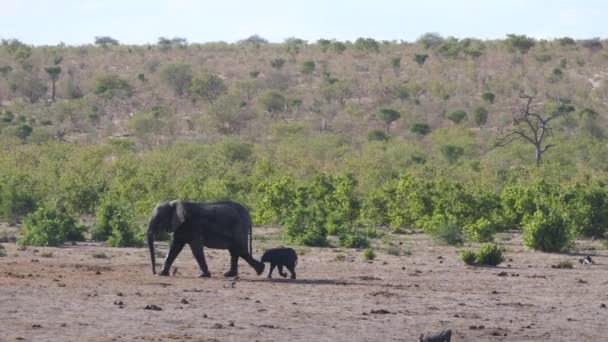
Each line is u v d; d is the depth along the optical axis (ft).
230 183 253.24
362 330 88.58
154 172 266.98
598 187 227.20
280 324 90.07
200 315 93.09
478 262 145.59
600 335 90.33
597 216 198.08
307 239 172.04
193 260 142.82
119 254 149.18
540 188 219.61
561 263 144.56
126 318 90.17
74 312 92.27
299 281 120.16
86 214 232.53
